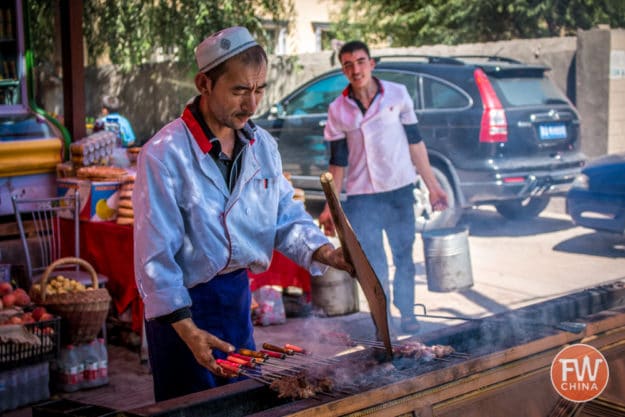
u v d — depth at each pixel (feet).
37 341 12.90
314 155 28.40
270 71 40.63
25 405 13.10
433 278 19.21
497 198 23.93
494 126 23.54
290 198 8.20
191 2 40.50
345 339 7.79
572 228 25.82
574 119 25.12
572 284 19.53
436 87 25.05
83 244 16.87
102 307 13.94
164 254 7.05
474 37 41.63
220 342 6.93
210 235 7.36
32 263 18.26
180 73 42.14
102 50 43.52
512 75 24.73
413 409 6.31
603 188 21.88
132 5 41.86
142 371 14.93
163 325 7.64
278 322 17.34
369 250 15.08
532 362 7.21
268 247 7.88
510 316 8.34
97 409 6.04
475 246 23.93
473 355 7.00
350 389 6.21
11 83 18.93
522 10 39.19
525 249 23.17
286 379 6.37
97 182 16.65
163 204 7.13
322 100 28.55
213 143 7.30
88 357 13.94
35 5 33.96
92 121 38.68
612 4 38.45
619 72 28.66
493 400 6.91
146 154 7.18
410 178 14.94
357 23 46.29
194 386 7.73
